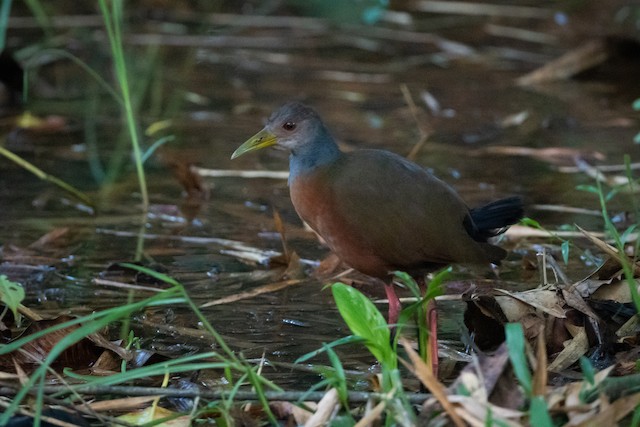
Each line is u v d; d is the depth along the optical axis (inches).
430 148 561.6
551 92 671.1
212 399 287.0
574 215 465.4
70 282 393.7
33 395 274.7
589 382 263.3
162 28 768.9
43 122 595.5
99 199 492.7
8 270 402.3
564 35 777.6
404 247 318.0
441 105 639.8
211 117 614.5
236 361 272.7
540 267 359.9
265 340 343.6
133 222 464.4
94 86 662.5
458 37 772.0
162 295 272.5
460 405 253.8
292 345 339.6
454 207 321.1
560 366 310.7
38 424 245.9
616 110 636.7
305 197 334.3
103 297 379.2
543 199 487.8
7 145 564.1
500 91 669.9
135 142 478.3
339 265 410.9
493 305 328.5
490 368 265.7
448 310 369.4
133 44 732.0
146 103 640.4
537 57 737.6
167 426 274.5
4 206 478.6
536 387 255.0
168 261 419.2
